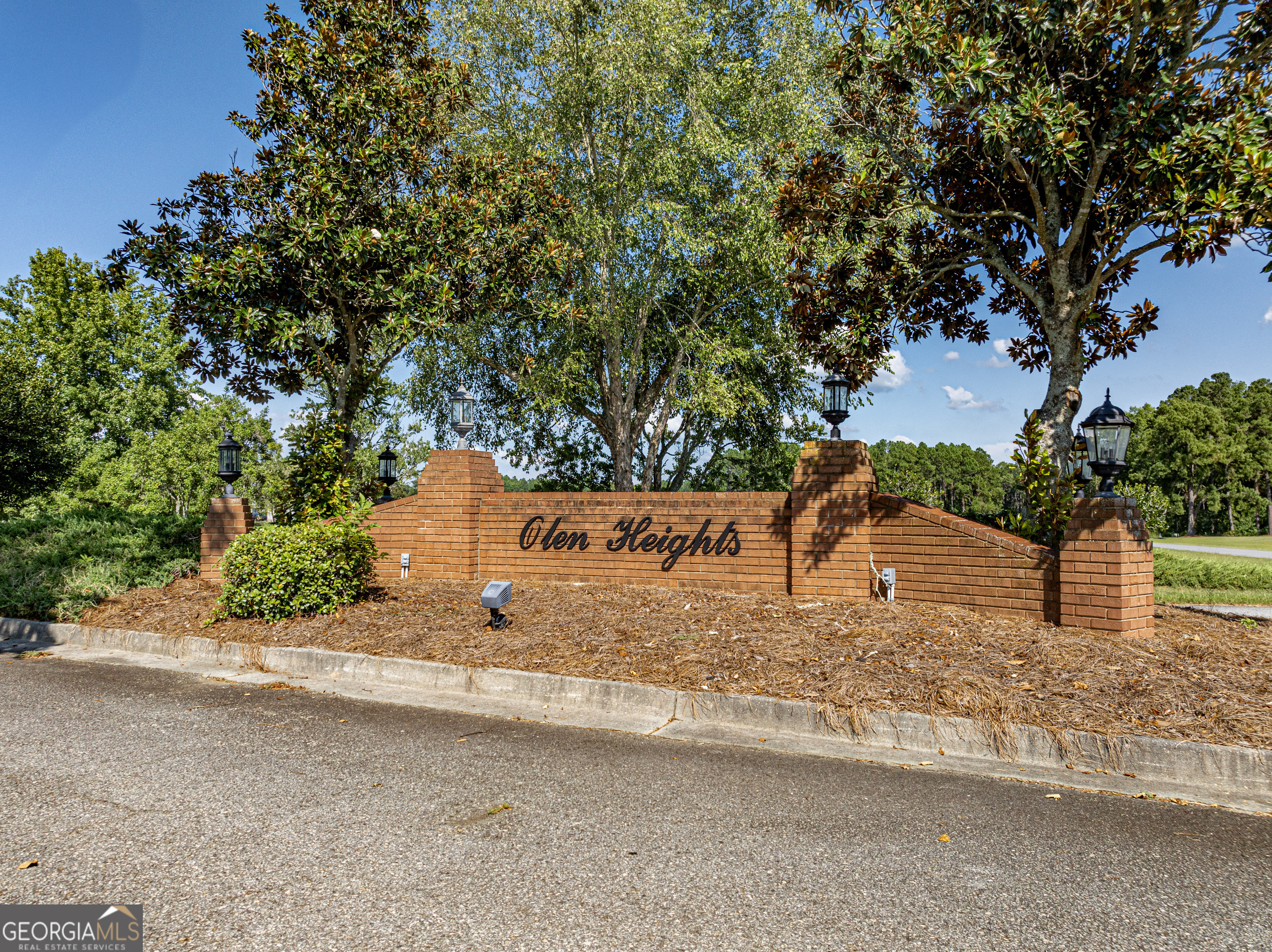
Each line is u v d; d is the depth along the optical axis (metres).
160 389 39.31
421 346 16.67
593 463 20.36
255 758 4.68
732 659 6.07
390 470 14.77
